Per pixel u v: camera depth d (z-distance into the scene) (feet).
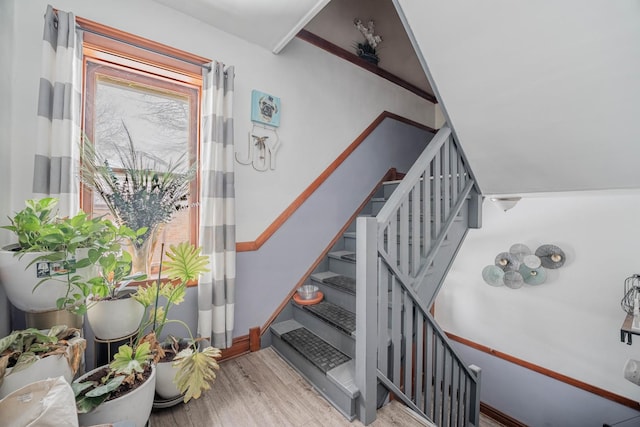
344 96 8.34
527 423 9.05
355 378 4.38
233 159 5.68
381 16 9.60
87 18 4.55
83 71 4.69
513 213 9.52
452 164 6.16
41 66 4.13
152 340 3.96
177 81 5.58
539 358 8.91
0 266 2.83
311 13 5.38
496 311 9.87
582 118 4.43
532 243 9.09
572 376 8.29
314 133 7.60
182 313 5.45
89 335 4.38
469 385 6.47
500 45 4.25
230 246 5.57
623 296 7.45
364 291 4.20
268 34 6.06
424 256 5.56
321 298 6.81
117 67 4.99
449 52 4.74
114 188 4.42
